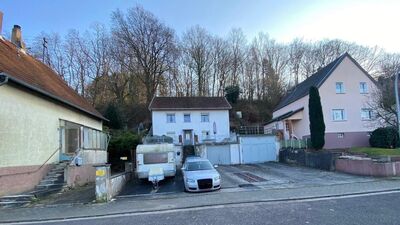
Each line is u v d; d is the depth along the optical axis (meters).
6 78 14.27
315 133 30.86
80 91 58.06
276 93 66.75
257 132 49.16
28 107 16.94
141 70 59.75
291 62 72.75
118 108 48.81
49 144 19.09
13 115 15.59
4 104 14.98
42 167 17.98
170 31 62.53
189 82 66.00
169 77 63.12
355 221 8.32
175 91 64.19
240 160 34.41
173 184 20.92
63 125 21.31
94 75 58.97
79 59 59.09
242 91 66.94
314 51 72.62
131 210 11.88
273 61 72.06
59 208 13.03
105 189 14.46
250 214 9.88
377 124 35.16
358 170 20.81
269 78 69.00
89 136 23.05
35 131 17.50
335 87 37.72
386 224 7.91
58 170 18.94
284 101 48.75
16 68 18.33
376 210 9.64
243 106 62.03
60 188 17.05
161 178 19.77
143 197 15.80
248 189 16.55
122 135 34.47
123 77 59.25
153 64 60.31
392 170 18.81
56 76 28.98
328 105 37.19
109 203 13.96
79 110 24.48
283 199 12.52
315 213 9.56
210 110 45.47
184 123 44.47
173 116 44.50
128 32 60.00
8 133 15.14
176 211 11.21
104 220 10.34
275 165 30.50
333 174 21.72
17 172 15.55
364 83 38.53
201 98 48.25
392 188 14.27
